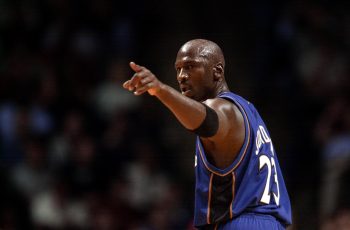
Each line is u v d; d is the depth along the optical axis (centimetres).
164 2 3519
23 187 2920
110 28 3425
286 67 3284
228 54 3350
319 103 3175
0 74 3194
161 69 3372
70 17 3419
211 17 3478
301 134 3117
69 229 2877
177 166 3073
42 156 2977
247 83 3269
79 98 3175
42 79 3200
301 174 2998
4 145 2969
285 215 1380
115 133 3045
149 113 3189
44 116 3086
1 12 3403
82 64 3303
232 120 1293
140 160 3022
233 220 1327
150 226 2873
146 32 3444
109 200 2912
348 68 3241
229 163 1317
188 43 1385
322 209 2862
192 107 1200
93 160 2983
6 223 2859
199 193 1356
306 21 3356
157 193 2956
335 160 2906
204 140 1306
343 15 3384
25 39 3356
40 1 3438
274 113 3186
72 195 2927
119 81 3250
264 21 3391
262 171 1345
